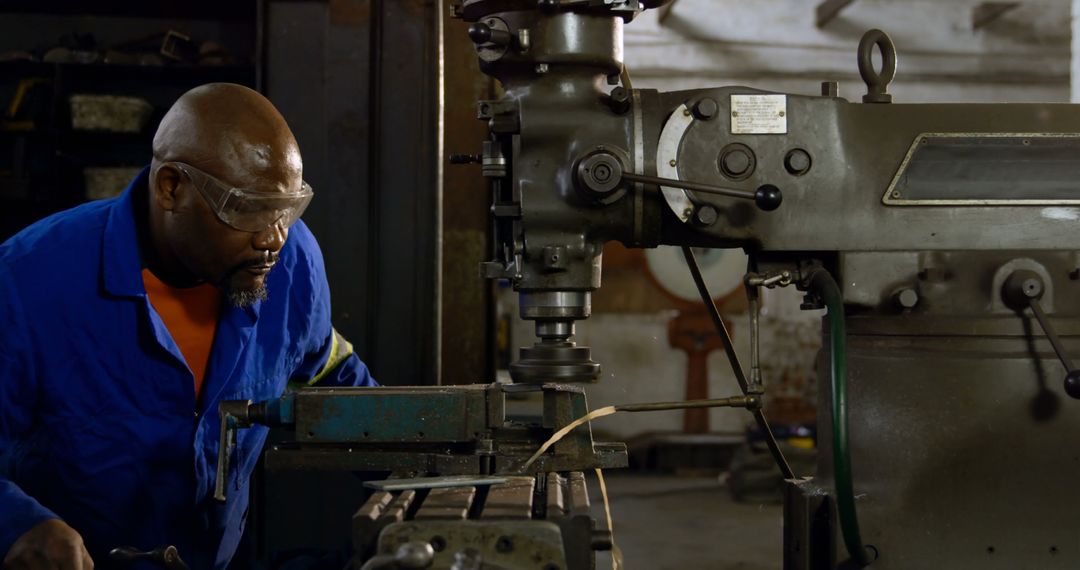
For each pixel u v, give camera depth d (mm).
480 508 1117
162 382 1464
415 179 2541
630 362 6844
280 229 1366
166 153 1341
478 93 2719
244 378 1549
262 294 1451
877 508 1248
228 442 1272
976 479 1213
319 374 1765
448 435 1281
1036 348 1232
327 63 2502
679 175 1318
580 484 1194
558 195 1329
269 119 1352
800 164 1312
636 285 6852
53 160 3838
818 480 1361
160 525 1523
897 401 1242
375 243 2543
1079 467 1206
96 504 1486
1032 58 6660
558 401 1280
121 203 1455
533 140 1327
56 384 1420
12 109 3727
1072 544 1203
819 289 1265
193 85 3793
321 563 1551
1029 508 1207
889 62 1365
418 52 2518
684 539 4703
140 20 3791
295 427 1281
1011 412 1210
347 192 2527
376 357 2557
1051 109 1336
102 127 3600
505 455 1269
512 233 1393
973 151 1340
